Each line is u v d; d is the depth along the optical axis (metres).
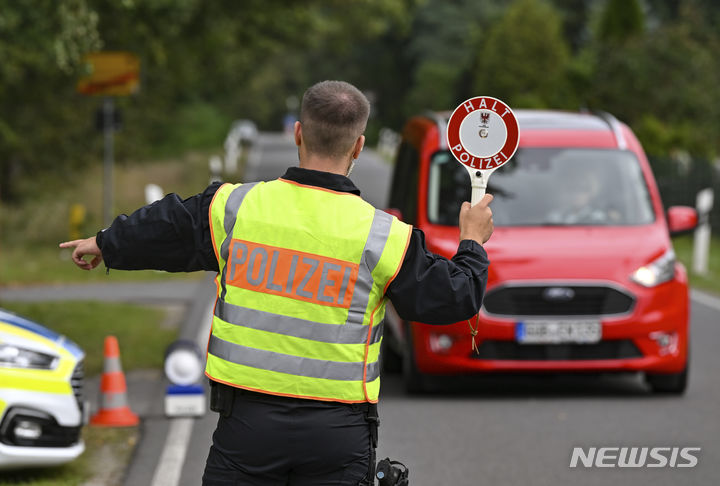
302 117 13.57
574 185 36.00
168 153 171.00
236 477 13.24
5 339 23.69
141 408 32.44
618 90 116.00
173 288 60.22
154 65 83.94
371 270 13.18
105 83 70.00
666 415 30.91
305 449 13.13
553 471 25.22
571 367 32.59
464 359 32.62
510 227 34.97
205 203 13.52
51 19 40.91
